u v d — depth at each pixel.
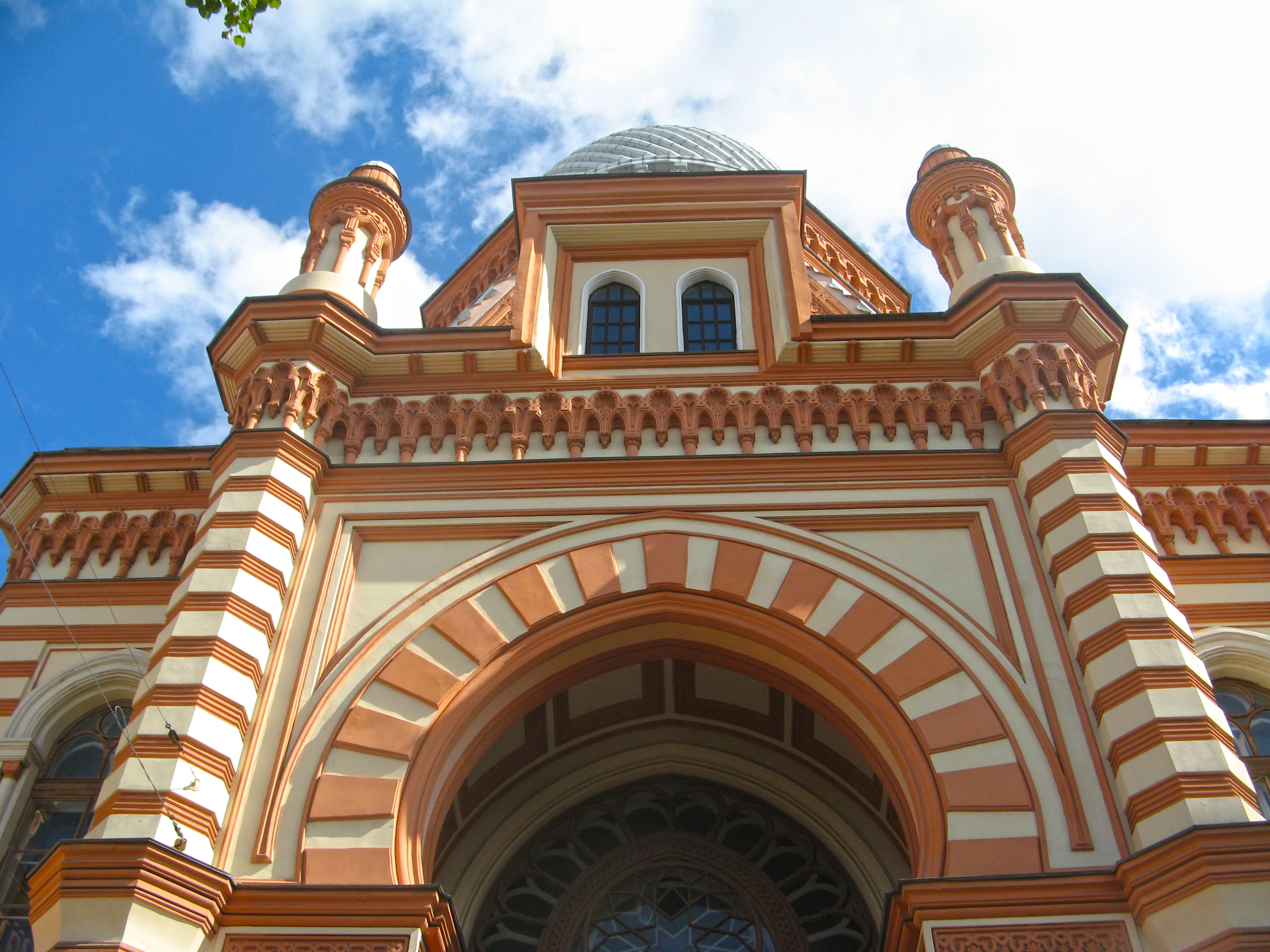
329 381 14.55
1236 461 15.38
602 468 13.80
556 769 14.54
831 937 13.31
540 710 13.88
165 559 15.12
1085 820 10.41
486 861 13.75
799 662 12.30
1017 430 13.63
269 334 14.73
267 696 11.67
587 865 13.91
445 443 14.42
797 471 13.73
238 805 10.76
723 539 13.12
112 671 14.11
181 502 15.52
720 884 13.73
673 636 12.78
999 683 11.61
